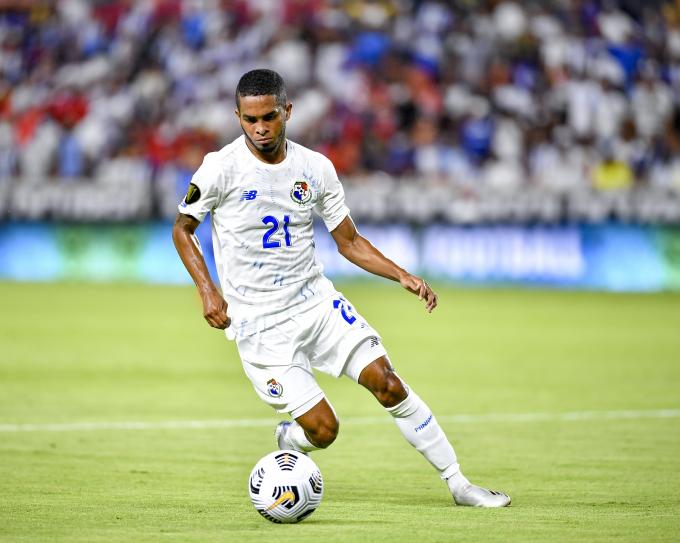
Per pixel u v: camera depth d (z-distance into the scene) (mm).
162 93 99750
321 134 94812
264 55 99375
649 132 95562
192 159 94812
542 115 95000
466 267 85375
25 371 43812
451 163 93375
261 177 19578
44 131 98500
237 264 19984
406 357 49125
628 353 50750
